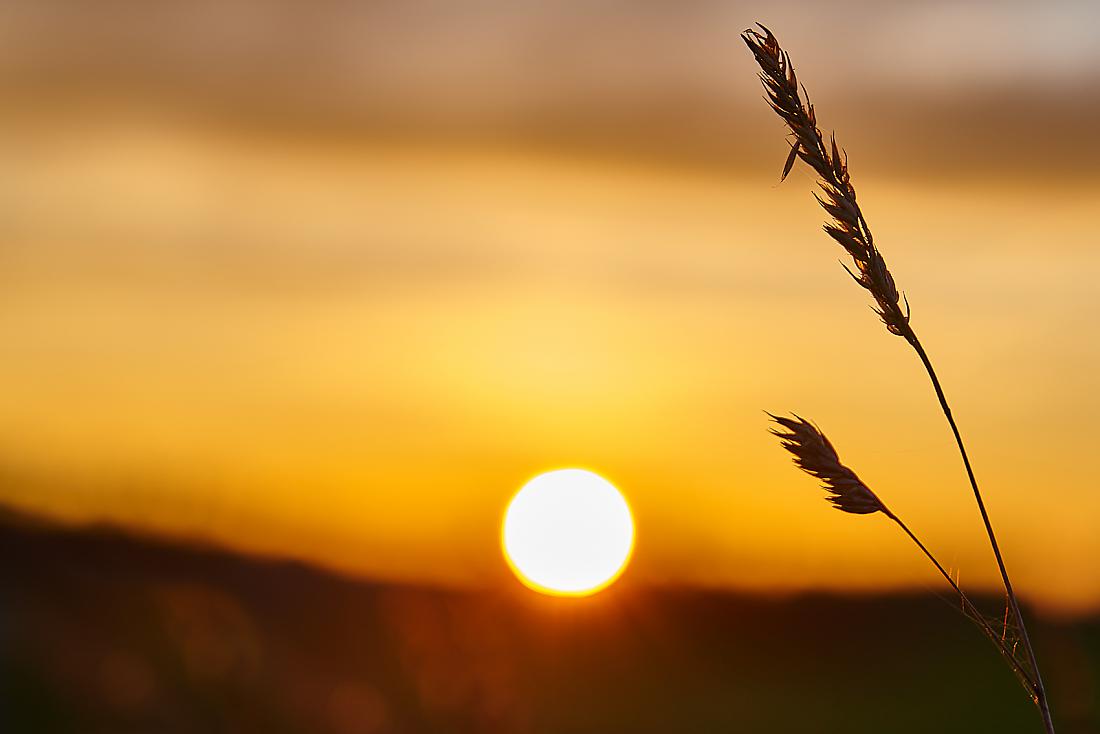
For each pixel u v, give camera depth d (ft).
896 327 5.55
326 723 29.94
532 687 34.01
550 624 39.99
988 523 5.50
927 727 36.63
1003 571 5.44
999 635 5.43
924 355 5.55
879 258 5.55
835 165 5.56
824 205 5.60
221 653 34.06
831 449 5.67
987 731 34.37
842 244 5.59
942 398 5.54
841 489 5.65
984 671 42.37
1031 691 5.35
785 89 5.65
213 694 32.27
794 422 5.67
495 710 30.63
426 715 30.19
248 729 30.55
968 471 5.52
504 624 33.76
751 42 5.71
